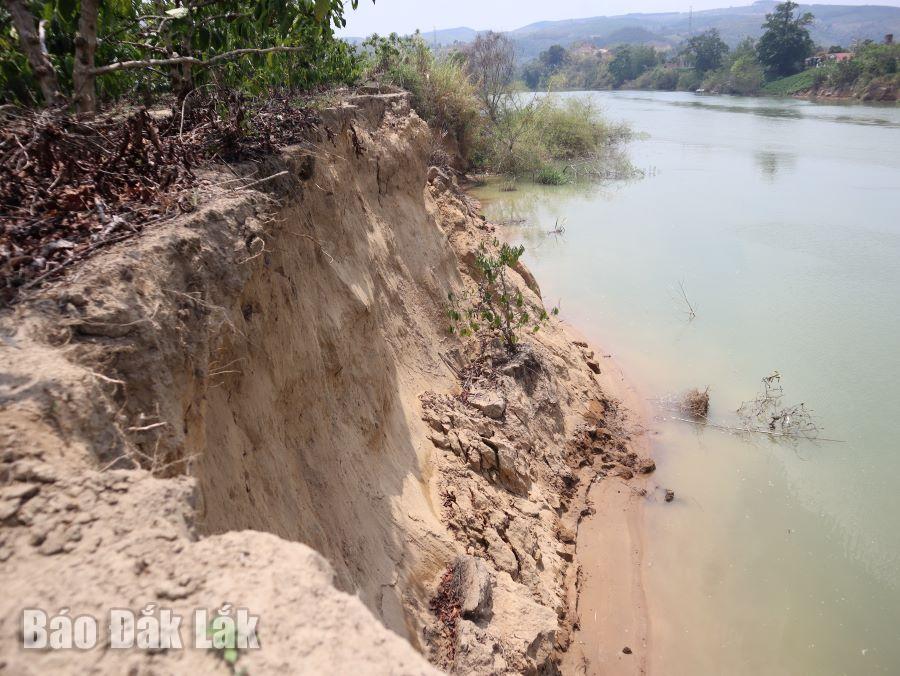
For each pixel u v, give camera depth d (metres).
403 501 7.35
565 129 41.22
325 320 7.25
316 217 8.03
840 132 49.97
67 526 2.64
